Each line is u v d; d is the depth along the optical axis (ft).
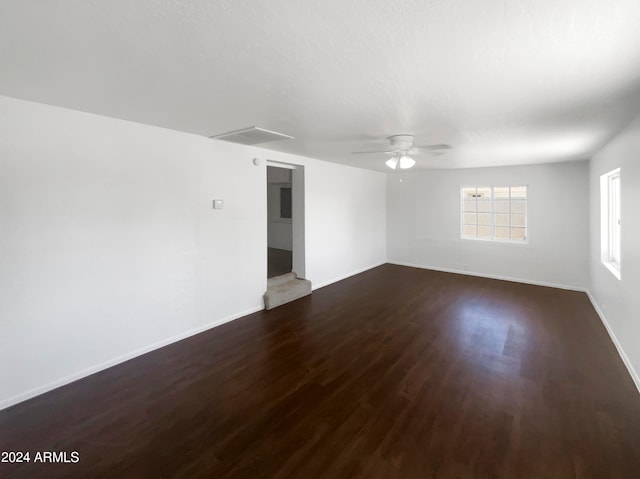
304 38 4.80
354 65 5.72
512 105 7.85
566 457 6.19
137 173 10.03
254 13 4.15
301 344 11.21
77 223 8.84
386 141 12.25
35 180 8.05
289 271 19.44
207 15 4.19
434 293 17.11
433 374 9.23
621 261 10.28
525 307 14.84
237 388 8.62
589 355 10.28
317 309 14.75
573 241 17.47
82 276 9.01
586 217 17.02
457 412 7.55
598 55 5.29
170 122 9.84
